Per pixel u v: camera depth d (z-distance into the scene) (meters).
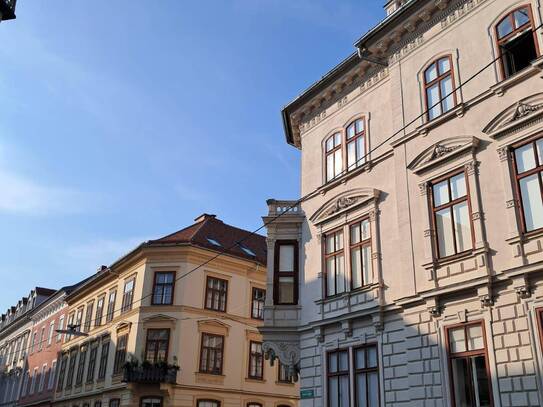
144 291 32.38
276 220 21.03
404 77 17.81
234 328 33.12
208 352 31.53
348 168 19.61
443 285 14.56
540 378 11.93
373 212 17.66
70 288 47.31
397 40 18.30
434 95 16.69
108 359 34.09
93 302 39.78
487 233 13.89
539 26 13.47
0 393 58.41
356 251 18.11
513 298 12.91
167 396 29.47
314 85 21.44
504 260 13.33
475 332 13.59
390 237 16.92
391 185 17.39
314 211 20.39
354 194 18.70
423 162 16.11
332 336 18.03
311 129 22.09
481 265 13.72
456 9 16.61
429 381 14.23
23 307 61.72
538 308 12.36
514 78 14.21
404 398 14.91
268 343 19.47
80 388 37.12
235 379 32.12
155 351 30.88
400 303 15.56
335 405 17.28
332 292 18.64
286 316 19.70
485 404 12.95
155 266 32.94
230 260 34.03
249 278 35.06
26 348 54.41
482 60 15.46
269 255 20.64
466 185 14.76
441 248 15.11
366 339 16.69
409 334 15.16
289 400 34.38
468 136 14.92
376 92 19.23
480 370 13.24
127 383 30.19
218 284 33.38
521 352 12.42
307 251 20.16
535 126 13.48
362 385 16.52
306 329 19.05
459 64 16.06
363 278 17.58
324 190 20.16
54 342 46.03
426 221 15.53
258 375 33.50
